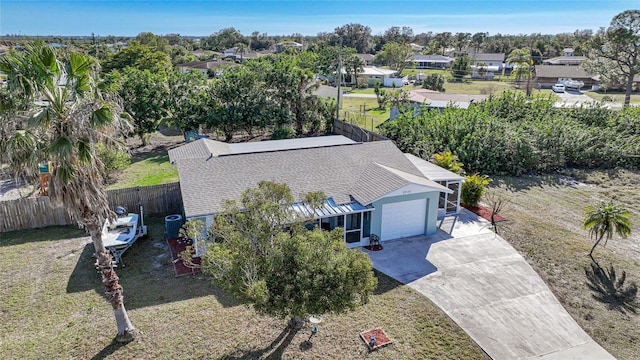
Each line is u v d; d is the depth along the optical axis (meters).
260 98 35.44
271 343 11.53
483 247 17.53
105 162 23.28
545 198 23.78
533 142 28.80
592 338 12.13
